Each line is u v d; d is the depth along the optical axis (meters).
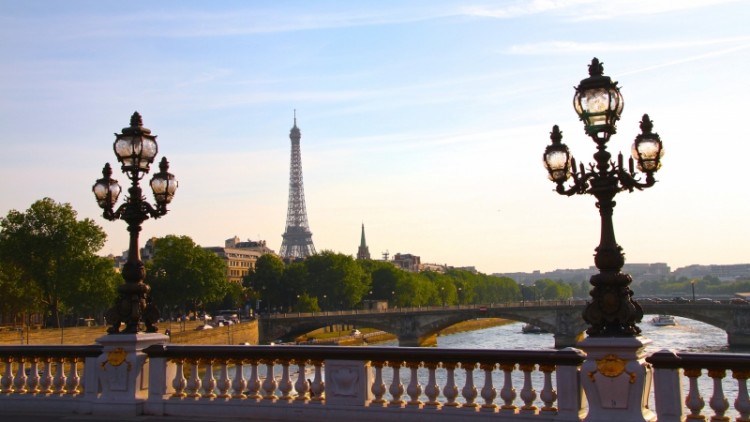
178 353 18.55
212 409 17.98
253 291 199.12
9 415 18.73
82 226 118.25
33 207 115.81
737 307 127.00
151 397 18.58
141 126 19.38
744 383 13.66
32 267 114.12
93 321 156.25
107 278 121.56
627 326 14.38
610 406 14.24
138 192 19.16
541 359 15.30
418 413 16.25
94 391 18.97
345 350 16.98
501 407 15.70
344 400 16.95
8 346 19.91
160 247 155.25
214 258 159.00
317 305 194.25
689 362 14.05
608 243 14.50
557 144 15.09
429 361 16.38
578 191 14.84
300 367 17.50
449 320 153.38
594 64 14.90
